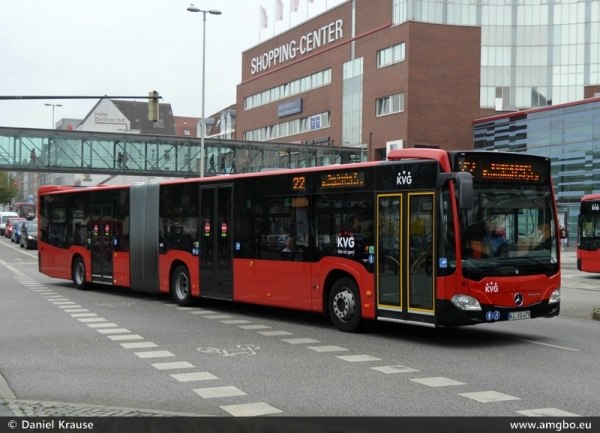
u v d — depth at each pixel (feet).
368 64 207.21
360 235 42.19
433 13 222.89
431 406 24.82
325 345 38.78
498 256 38.22
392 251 40.19
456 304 37.01
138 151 198.08
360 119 211.20
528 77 248.73
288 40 255.70
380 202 41.06
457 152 37.93
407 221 39.47
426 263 38.29
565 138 169.48
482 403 25.29
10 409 23.73
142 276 63.26
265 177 49.57
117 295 67.87
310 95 240.73
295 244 46.78
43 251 81.05
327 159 210.18
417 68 190.90
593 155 161.99
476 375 30.50
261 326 46.42
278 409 24.50
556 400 25.73
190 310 55.62
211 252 54.49
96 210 70.49
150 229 62.13
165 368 32.12
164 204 60.49
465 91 195.00
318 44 236.22
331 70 227.40
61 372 31.22
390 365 32.89
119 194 66.69
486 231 38.01
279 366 32.63
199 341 40.11
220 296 53.52
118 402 25.68
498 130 188.34
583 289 76.18
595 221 91.61
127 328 45.32
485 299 37.37
